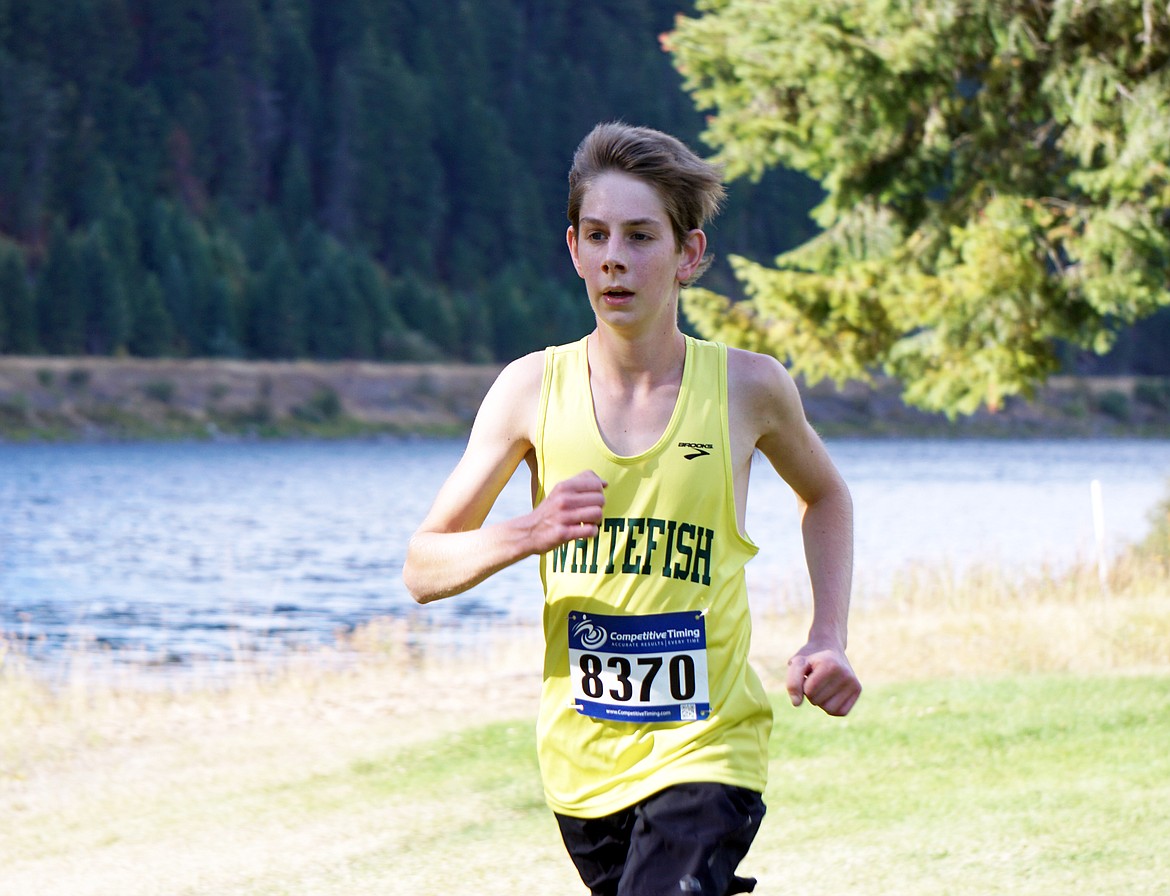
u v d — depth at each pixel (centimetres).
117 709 2744
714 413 733
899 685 2417
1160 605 3159
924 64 3506
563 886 1446
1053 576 3922
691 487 722
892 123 3678
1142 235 3475
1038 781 1711
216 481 16062
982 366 3744
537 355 761
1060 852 1414
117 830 1802
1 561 7681
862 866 1416
